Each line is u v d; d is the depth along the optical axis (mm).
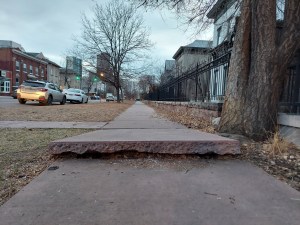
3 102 22750
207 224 2250
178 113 12711
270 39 5098
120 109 18125
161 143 4082
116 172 3498
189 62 31516
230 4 9734
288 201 2699
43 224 2230
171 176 3373
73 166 3717
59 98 22297
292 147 4543
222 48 9555
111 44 35281
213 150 4051
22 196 2756
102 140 4160
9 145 4922
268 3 5078
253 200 2713
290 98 5949
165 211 2473
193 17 9055
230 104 5559
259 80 5148
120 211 2463
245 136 5141
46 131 6715
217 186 3062
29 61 58875
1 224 2225
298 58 5465
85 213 2418
